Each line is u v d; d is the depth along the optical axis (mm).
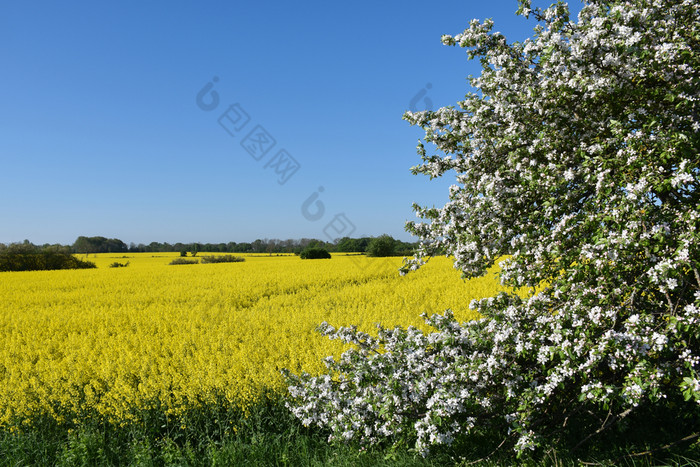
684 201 4344
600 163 4324
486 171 5887
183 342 9984
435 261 31562
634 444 4852
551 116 4738
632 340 3654
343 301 15453
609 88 4211
